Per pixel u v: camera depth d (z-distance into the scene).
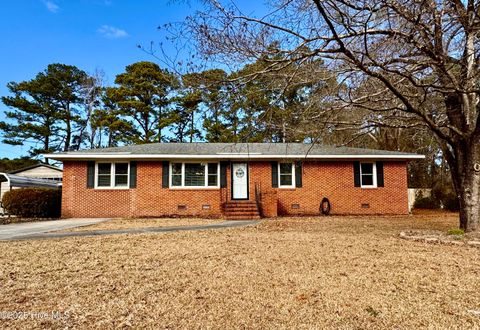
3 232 8.84
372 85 6.97
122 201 14.43
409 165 24.39
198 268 4.80
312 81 6.35
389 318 3.06
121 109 27.86
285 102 7.20
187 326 2.93
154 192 14.62
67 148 32.75
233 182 15.12
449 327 2.86
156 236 7.92
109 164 14.58
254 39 5.20
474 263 5.03
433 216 14.38
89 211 14.21
